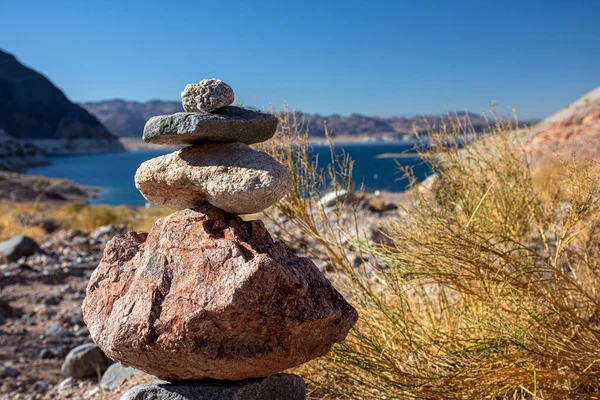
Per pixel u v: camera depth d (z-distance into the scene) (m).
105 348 2.69
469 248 3.31
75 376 5.73
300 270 2.70
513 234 4.10
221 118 2.74
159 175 2.90
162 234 2.78
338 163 4.35
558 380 3.08
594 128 7.39
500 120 4.73
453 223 3.95
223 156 2.79
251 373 2.62
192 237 2.67
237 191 2.62
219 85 2.80
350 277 3.90
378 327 3.62
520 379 2.95
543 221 4.46
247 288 2.40
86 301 2.87
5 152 117.38
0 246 10.87
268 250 2.72
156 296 2.59
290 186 2.76
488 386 3.01
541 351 2.97
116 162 152.38
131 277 2.79
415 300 4.15
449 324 3.74
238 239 2.66
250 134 2.88
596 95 21.59
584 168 3.77
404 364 3.38
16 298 8.27
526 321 3.24
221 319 2.42
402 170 4.64
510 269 3.56
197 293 2.48
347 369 3.43
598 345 3.01
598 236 4.14
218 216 2.77
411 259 3.55
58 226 16.05
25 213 18.77
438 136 4.63
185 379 2.80
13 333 6.89
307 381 3.69
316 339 2.69
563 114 21.41
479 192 4.26
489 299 3.31
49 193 40.28
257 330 2.48
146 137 2.81
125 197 45.62
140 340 2.53
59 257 10.83
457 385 3.02
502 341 3.06
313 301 2.62
